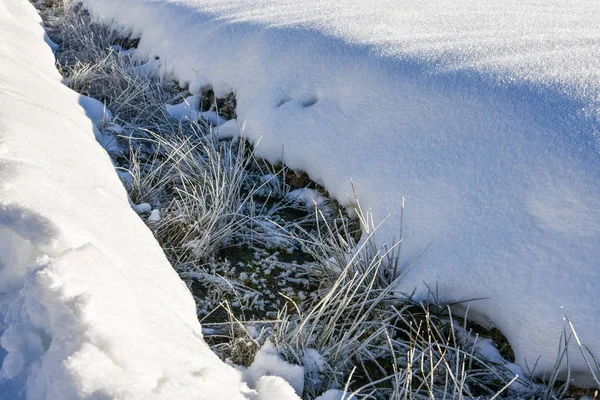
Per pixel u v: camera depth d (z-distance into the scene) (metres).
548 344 2.32
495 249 2.56
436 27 4.04
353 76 3.63
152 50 5.75
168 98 4.95
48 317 1.73
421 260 2.71
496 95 2.95
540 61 3.15
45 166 2.67
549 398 2.27
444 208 2.77
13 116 2.96
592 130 2.61
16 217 1.99
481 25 3.99
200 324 2.44
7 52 4.33
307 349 2.39
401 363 2.48
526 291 2.42
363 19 4.34
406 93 3.28
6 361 1.67
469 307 2.58
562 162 2.57
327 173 3.43
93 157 3.21
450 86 3.13
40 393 1.57
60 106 3.81
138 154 4.11
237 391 1.89
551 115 2.74
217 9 5.52
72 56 6.02
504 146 2.77
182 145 3.81
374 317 2.65
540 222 2.51
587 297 2.29
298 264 3.17
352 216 3.23
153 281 2.37
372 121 3.35
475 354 2.47
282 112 3.89
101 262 1.95
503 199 2.64
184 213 3.30
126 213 2.79
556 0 4.96
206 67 4.83
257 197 3.75
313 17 4.52
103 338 1.67
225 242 3.28
